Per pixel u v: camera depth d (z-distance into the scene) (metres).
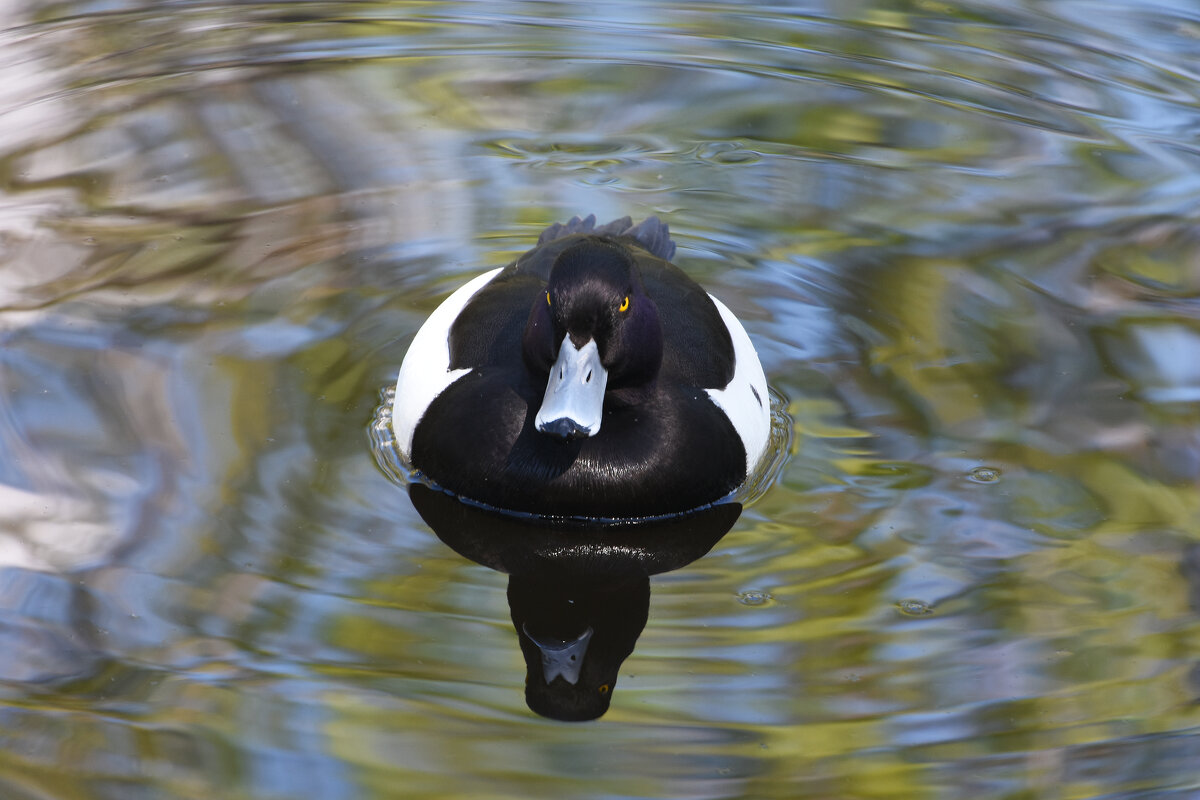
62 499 8.82
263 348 10.62
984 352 10.84
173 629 7.79
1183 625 7.95
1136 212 12.68
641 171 13.57
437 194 13.02
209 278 11.49
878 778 6.91
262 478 9.14
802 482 9.42
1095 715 7.30
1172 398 10.16
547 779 6.85
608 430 8.94
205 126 13.89
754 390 9.74
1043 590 8.27
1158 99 14.62
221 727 7.11
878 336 11.10
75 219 12.23
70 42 15.54
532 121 14.38
